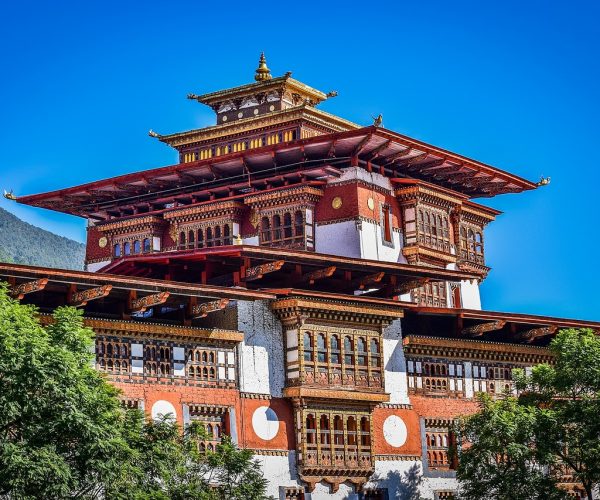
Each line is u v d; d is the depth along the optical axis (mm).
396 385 66188
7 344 42469
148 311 61438
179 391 56719
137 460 46250
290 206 76625
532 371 65250
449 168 80312
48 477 42438
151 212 82188
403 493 65125
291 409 60938
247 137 86312
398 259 77750
